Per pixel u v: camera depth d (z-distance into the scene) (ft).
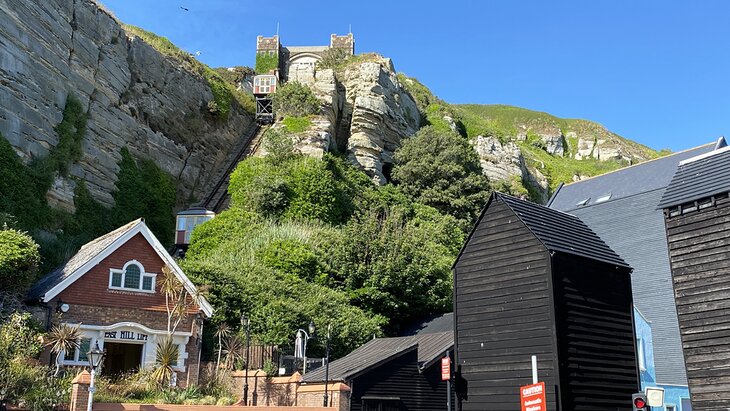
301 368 90.33
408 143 198.59
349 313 105.29
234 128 217.15
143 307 87.61
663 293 102.94
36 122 124.47
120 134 156.66
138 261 88.84
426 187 187.21
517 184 230.48
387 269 113.60
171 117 182.70
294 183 152.87
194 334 89.15
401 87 223.71
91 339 82.48
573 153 406.41
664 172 120.57
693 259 59.21
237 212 143.95
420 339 89.66
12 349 66.90
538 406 54.80
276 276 111.86
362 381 76.33
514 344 61.93
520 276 63.21
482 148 235.81
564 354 58.95
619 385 63.00
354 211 160.04
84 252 94.43
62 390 63.31
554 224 67.77
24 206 114.93
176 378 83.82
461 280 68.39
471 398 64.23
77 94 141.38
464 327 66.69
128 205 151.64
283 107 194.29
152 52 179.73
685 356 57.98
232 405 72.59
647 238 110.83
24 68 123.34
